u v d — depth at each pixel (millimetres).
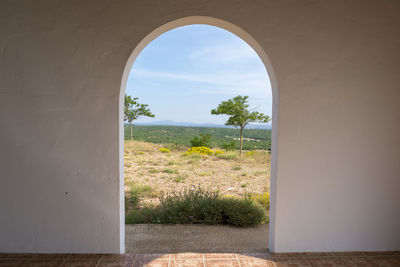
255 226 3561
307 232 2402
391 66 2311
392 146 2373
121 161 2354
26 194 2297
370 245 2459
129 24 2168
